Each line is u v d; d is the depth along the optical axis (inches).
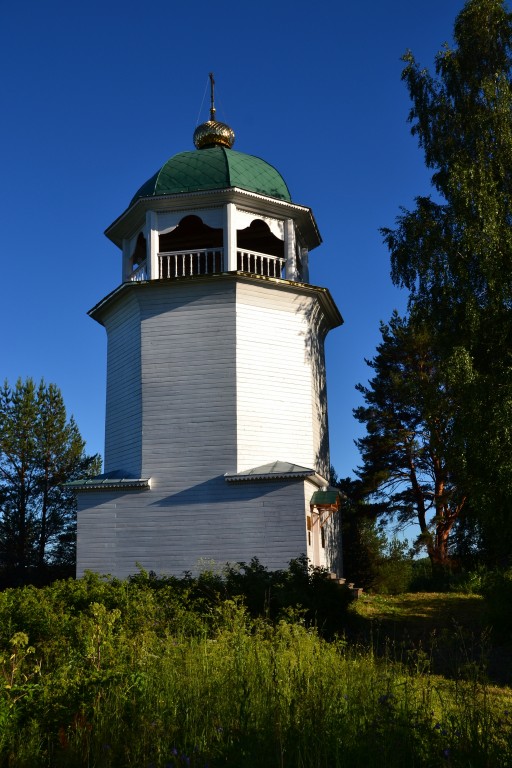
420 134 999.0
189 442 858.1
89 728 244.1
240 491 830.5
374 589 1103.0
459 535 1111.6
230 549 818.2
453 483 1270.9
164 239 1055.0
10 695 259.8
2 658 281.7
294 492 813.9
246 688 282.7
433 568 1218.0
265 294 903.7
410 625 698.8
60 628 407.5
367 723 245.3
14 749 238.2
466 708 255.0
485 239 844.0
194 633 444.1
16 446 1441.9
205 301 887.7
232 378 862.5
